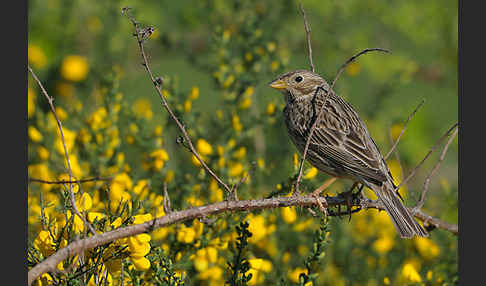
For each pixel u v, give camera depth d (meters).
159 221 6.75
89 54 14.22
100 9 14.36
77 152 10.41
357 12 15.77
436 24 15.98
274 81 11.09
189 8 14.88
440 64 16.64
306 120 10.63
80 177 9.69
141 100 11.76
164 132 11.18
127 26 14.01
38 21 14.41
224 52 11.91
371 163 9.74
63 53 14.41
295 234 10.59
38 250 7.02
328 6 15.07
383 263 10.97
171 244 9.02
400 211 8.83
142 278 8.02
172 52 14.62
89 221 7.20
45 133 10.34
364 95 15.56
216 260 9.12
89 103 12.61
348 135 10.25
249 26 12.40
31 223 8.59
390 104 15.51
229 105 11.46
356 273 10.81
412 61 15.78
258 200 7.46
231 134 11.01
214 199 9.82
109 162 10.28
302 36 15.02
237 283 8.00
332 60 15.35
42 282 7.02
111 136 10.52
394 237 11.19
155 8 14.91
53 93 13.46
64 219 7.38
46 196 9.58
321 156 10.30
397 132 14.90
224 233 9.07
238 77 11.70
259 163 10.58
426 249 10.76
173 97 10.99
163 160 10.15
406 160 14.97
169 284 7.74
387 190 9.16
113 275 7.78
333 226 10.98
